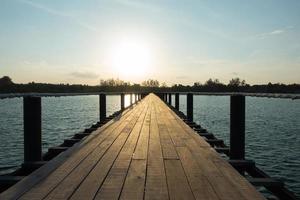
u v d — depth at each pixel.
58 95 5.95
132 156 4.22
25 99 4.63
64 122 27.59
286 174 11.46
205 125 25.92
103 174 3.32
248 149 15.90
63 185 2.93
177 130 6.90
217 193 2.75
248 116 36.03
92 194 2.69
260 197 2.65
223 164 3.81
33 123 4.64
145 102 20.00
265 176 3.82
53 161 3.89
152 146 4.96
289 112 43.06
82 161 3.90
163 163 3.84
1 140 17.89
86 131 8.17
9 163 12.59
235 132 5.07
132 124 8.04
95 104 63.53
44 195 2.66
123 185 2.95
